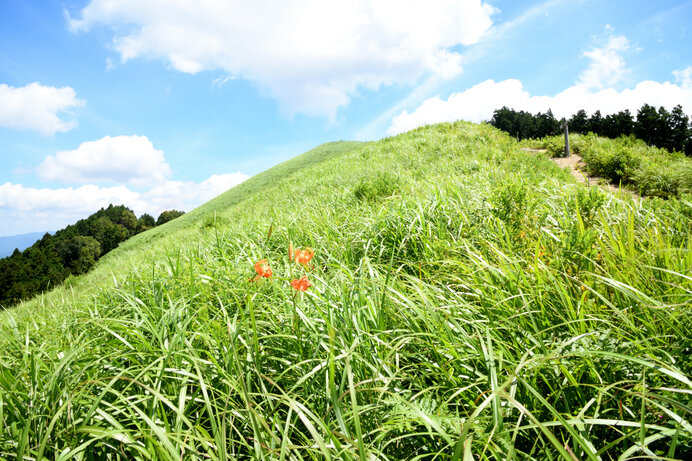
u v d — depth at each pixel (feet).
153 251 30.58
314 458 4.56
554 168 35.22
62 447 5.36
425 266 11.48
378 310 7.49
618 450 4.71
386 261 13.14
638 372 5.18
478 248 12.37
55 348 8.32
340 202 25.38
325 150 147.54
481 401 5.42
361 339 6.51
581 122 250.98
